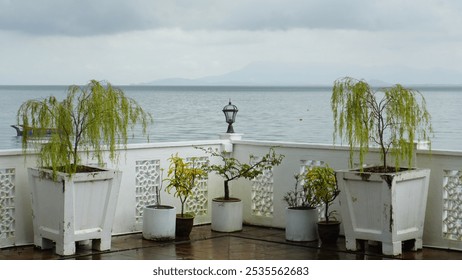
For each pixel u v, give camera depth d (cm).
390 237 696
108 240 729
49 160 696
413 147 726
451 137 2858
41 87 16788
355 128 705
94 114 701
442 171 736
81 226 708
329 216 819
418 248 729
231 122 913
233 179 888
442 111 4581
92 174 701
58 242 700
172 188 857
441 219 739
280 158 861
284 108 5878
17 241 743
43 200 714
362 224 719
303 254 730
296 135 3381
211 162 893
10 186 737
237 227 849
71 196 691
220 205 843
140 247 754
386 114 707
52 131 700
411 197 712
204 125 3947
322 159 827
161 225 782
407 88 706
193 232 843
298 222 789
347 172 714
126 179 816
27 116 704
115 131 715
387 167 739
